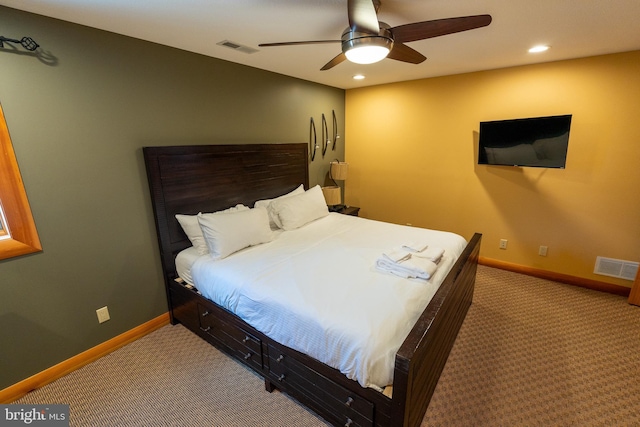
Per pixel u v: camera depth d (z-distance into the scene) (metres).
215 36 2.12
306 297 1.70
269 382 1.90
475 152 3.53
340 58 1.99
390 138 4.14
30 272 1.85
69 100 1.89
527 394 1.87
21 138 1.73
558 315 2.68
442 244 2.51
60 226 1.94
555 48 2.48
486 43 2.33
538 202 3.26
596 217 2.99
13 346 1.84
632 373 2.02
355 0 1.36
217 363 2.17
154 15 1.75
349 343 1.42
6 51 1.63
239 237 2.40
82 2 1.56
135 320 2.43
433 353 1.62
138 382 2.00
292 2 1.58
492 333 2.45
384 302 1.64
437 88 3.62
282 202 3.08
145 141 2.31
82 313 2.12
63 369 2.06
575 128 2.92
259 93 3.15
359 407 1.46
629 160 2.74
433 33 1.62
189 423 1.72
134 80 2.18
